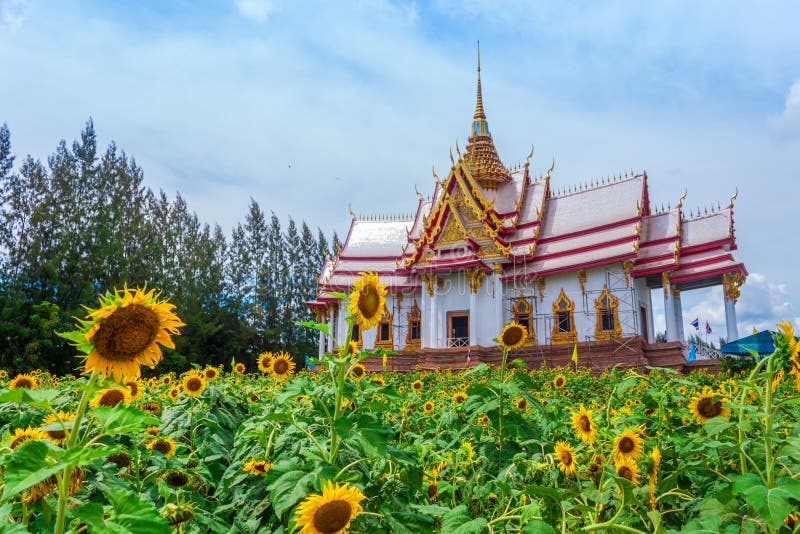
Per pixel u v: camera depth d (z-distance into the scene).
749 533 2.86
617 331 36.78
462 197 44.97
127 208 59.69
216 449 4.91
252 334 63.88
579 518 3.40
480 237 43.47
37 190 51.19
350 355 3.44
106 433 2.16
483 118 51.75
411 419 6.94
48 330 41.00
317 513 2.44
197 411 5.29
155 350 2.43
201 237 68.12
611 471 3.35
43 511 2.38
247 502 3.50
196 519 3.00
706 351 35.22
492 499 4.28
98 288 48.84
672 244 38.44
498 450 4.69
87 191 55.97
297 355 74.25
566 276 40.25
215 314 62.03
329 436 3.93
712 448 3.84
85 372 2.39
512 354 38.34
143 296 2.38
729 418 4.06
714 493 3.30
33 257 45.03
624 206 41.56
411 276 45.75
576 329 38.91
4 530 2.02
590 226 41.44
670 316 36.22
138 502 2.15
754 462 3.45
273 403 6.16
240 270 72.94
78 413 2.24
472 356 38.91
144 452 4.06
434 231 44.19
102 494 3.26
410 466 3.58
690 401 4.31
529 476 4.18
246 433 4.18
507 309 41.81
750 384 3.36
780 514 2.50
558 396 10.36
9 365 39.41
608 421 4.46
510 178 47.28
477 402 4.91
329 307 48.69
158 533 2.06
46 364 40.41
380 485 3.53
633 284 37.44
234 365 11.00
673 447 4.39
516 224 44.22
